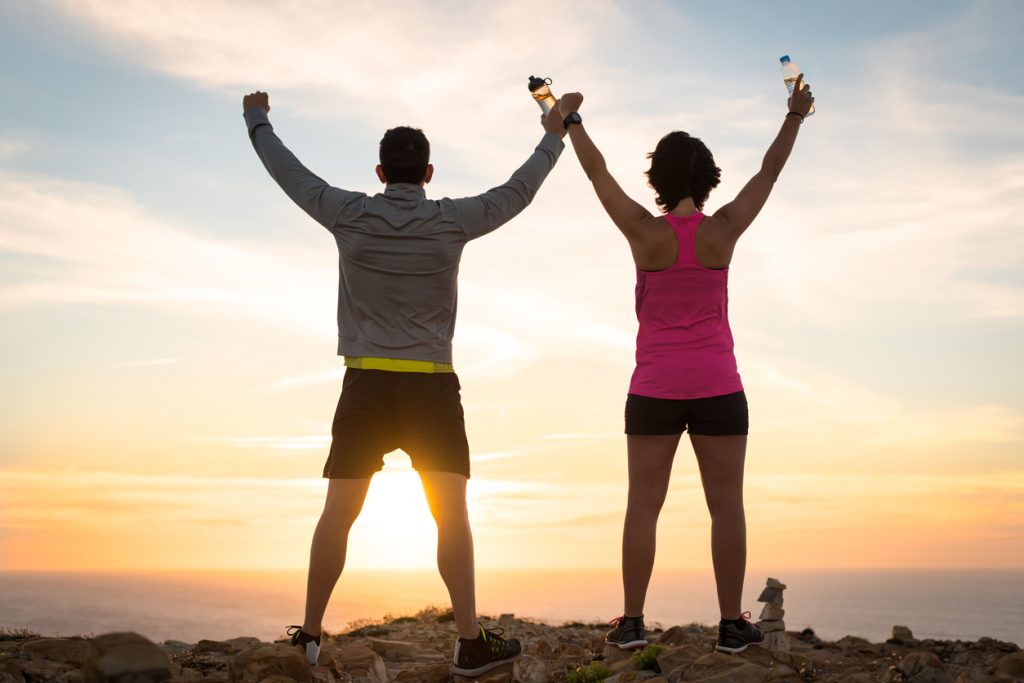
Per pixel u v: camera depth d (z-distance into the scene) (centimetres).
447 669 408
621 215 399
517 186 412
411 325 387
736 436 395
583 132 413
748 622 405
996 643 613
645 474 403
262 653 363
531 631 773
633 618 414
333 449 389
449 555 386
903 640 666
